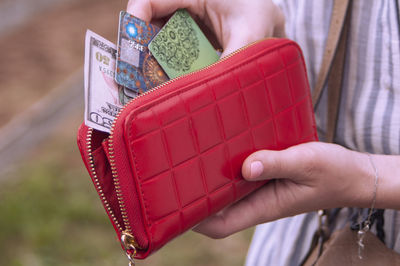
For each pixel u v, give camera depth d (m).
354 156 0.98
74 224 3.07
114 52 0.97
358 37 1.12
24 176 3.60
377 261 1.04
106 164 0.91
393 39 1.06
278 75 1.03
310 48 1.20
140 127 0.84
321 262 1.07
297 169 0.94
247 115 0.97
